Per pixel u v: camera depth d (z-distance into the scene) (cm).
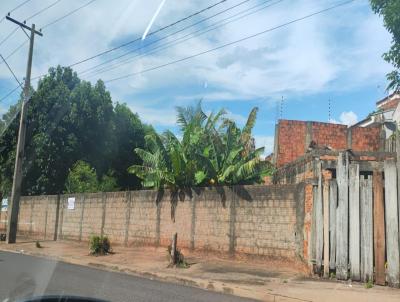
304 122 2575
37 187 2812
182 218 1772
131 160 3197
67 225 2442
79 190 2883
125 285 1146
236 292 1102
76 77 2717
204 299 998
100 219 2209
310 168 1616
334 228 1221
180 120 2023
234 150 1861
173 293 1060
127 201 2052
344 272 1182
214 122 1941
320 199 1259
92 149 2923
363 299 968
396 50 1388
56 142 2712
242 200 1555
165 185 1856
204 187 1695
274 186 1465
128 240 2022
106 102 2931
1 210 3008
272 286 1123
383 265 1124
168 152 1908
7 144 2784
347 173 1209
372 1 1398
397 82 1453
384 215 1145
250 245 1514
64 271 1358
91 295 958
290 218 1411
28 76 1978
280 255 1425
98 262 1592
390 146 2031
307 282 1173
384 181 1151
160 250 1850
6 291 795
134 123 3309
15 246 2152
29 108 2378
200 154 1795
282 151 2542
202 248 1675
